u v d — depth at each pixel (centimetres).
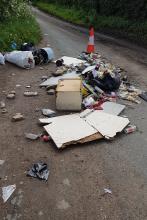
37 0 2803
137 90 473
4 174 275
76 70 545
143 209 236
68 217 229
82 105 402
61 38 978
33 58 593
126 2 1163
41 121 358
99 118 365
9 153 306
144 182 266
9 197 248
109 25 1239
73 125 347
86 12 1581
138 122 372
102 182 265
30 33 868
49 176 272
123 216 229
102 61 659
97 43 917
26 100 431
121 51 800
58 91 384
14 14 967
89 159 297
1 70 569
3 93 457
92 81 462
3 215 231
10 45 691
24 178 270
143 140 331
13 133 342
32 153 306
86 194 251
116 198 247
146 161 295
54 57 689
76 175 274
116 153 307
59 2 2273
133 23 1098
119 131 340
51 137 323
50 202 243
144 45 901
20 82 507
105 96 440
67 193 253
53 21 1608
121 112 398
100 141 327
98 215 230
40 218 228
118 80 465
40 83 503
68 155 303
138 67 630
